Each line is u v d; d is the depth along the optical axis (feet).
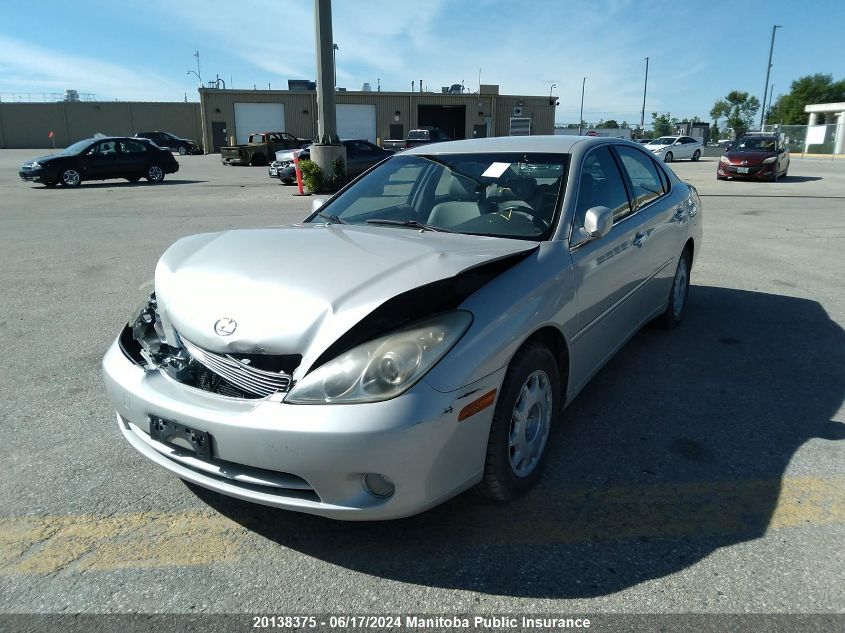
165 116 179.32
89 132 177.17
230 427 7.47
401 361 7.35
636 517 8.95
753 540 8.40
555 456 10.61
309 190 57.98
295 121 159.12
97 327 17.72
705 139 171.01
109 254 28.12
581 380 11.00
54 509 9.32
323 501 7.47
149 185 67.36
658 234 14.16
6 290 21.75
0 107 173.37
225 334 7.89
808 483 9.70
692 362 14.69
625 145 14.39
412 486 7.37
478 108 166.71
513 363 8.53
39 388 13.61
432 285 7.91
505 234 10.52
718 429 11.47
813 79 238.48
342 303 7.77
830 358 14.85
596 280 10.84
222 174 86.38
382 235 10.22
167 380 8.53
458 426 7.59
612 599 7.39
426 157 13.06
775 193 55.31
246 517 9.13
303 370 7.47
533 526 8.79
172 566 8.11
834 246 29.35
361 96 160.25
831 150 138.41
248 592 7.64
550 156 11.93
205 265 9.23
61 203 49.32
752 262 25.82
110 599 7.55
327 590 7.65
